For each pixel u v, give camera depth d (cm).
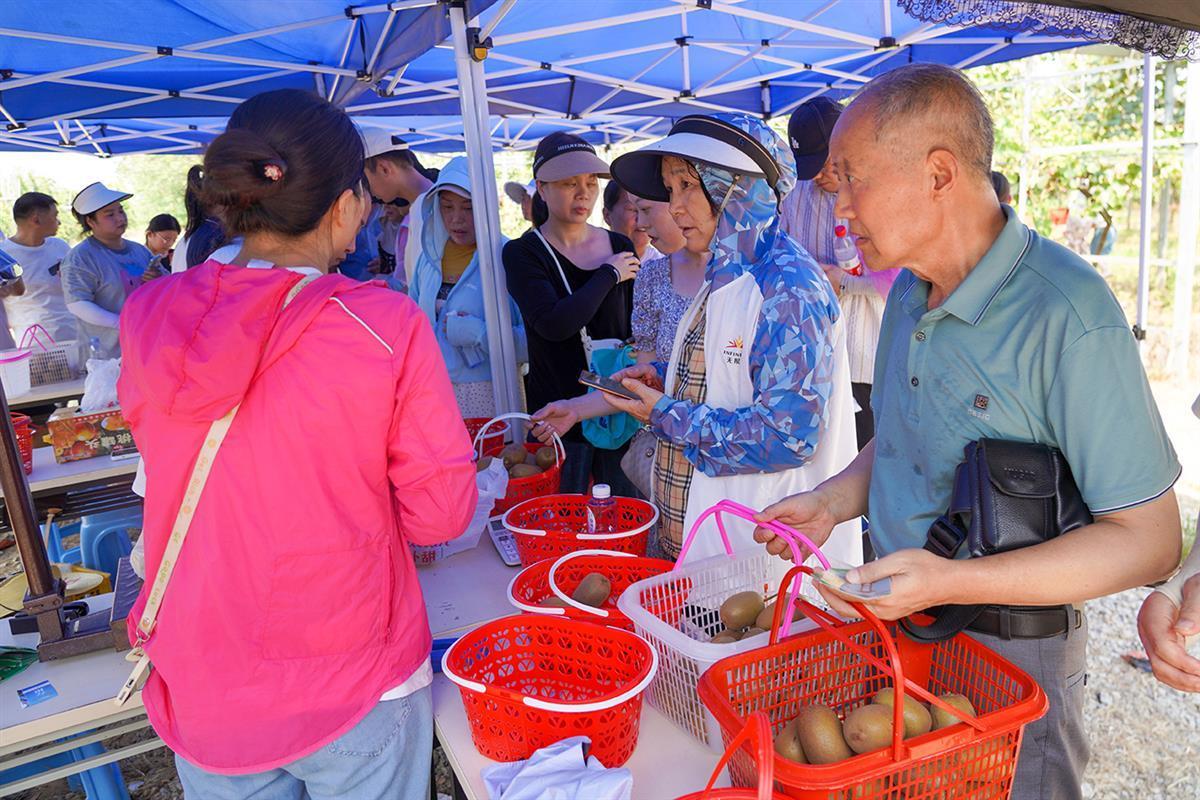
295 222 127
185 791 136
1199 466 563
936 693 138
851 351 314
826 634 134
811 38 491
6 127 601
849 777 103
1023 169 902
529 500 225
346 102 544
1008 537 115
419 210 336
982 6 136
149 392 115
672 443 203
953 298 123
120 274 557
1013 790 132
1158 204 904
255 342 116
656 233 252
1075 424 114
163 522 125
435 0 316
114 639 179
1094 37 137
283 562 123
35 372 489
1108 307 113
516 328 337
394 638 136
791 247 192
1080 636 130
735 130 184
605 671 152
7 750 158
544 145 310
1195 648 362
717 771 104
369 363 123
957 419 127
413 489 133
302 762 130
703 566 170
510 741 136
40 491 328
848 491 161
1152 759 303
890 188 121
